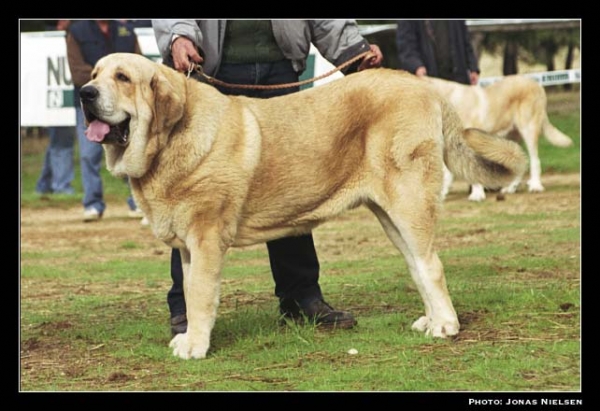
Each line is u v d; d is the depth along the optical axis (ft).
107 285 34.68
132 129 22.95
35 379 22.26
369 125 24.27
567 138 57.16
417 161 23.98
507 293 28.37
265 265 37.76
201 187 23.09
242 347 24.20
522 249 37.60
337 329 25.84
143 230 49.14
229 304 30.14
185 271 24.45
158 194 23.38
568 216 45.83
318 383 20.94
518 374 21.06
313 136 24.22
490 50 80.28
